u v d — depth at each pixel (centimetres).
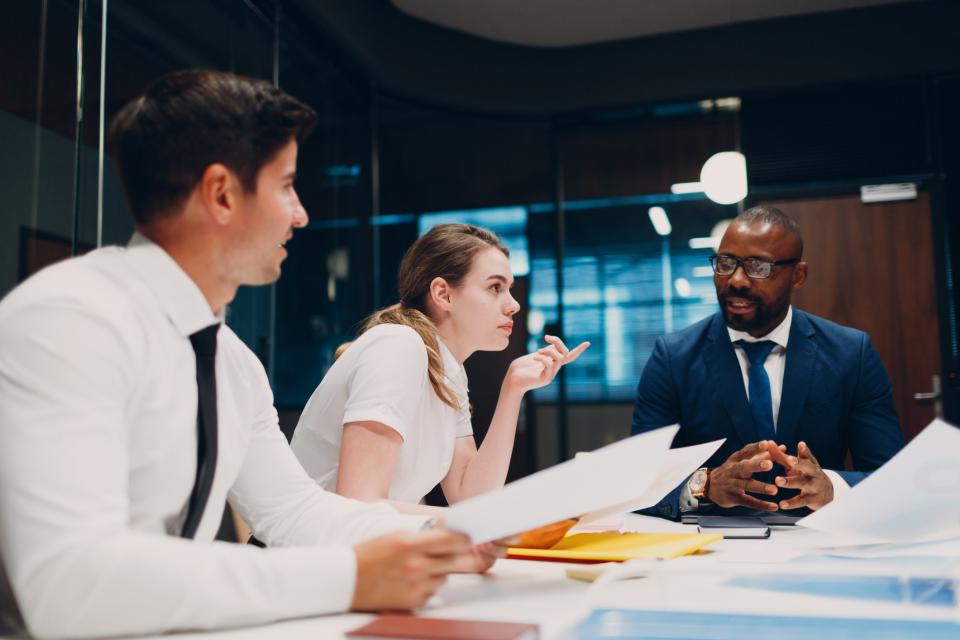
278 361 425
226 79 89
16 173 245
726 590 85
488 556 99
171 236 88
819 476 147
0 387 71
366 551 76
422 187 561
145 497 83
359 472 134
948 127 495
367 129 539
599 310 545
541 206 562
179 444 85
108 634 67
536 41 551
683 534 124
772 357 218
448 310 171
